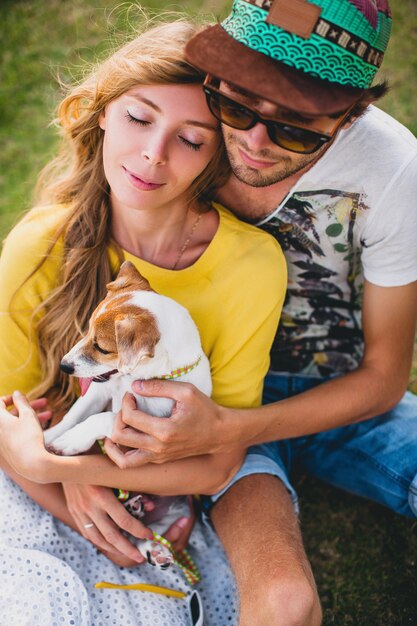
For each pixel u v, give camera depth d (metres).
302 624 2.24
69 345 2.60
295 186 2.49
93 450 2.62
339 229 2.62
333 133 2.21
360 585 3.07
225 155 2.45
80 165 2.60
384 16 2.11
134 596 2.51
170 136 2.22
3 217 4.26
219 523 2.59
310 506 3.34
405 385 2.84
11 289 2.55
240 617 2.33
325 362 3.04
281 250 2.65
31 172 4.50
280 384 3.08
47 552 2.54
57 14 5.27
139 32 2.60
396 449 2.92
